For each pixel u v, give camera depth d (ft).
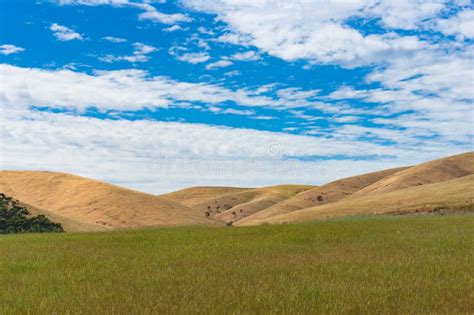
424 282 32.65
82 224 332.39
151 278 36.55
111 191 488.02
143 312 25.55
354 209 348.59
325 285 31.99
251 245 60.44
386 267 39.58
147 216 444.96
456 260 42.86
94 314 25.75
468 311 25.81
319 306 26.55
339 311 25.49
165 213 463.01
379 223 98.27
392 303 27.25
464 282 32.58
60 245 66.18
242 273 38.11
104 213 436.76
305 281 33.71
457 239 61.16
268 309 26.00
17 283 36.06
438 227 83.05
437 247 53.21
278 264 42.45
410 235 68.49
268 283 32.99
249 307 26.37
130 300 28.53
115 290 31.96
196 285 32.96
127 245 64.64
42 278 37.68
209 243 64.03
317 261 43.88
